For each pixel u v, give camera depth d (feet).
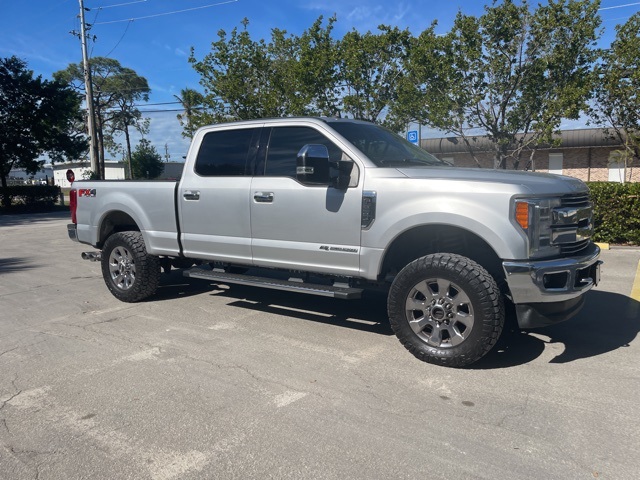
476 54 38.55
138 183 20.71
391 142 17.66
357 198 15.15
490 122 40.81
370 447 10.10
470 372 13.67
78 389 12.98
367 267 15.20
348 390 12.67
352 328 17.61
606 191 33.04
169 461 9.76
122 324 18.43
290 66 51.72
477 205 13.39
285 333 17.12
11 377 13.82
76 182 23.16
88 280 26.58
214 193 18.33
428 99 41.81
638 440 10.25
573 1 37.99
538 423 10.95
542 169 80.33
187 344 16.17
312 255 16.25
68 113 97.14
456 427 10.82
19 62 90.33
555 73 38.58
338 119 17.44
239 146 18.20
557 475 9.12
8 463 9.79
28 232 52.37
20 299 22.63
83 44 94.68
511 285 13.10
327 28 48.11
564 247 13.75
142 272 20.68
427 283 14.14
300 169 14.61
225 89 55.01
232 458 9.81
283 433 10.68
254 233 17.52
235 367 14.24
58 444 10.43
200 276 18.89
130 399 12.37
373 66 46.39
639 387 12.68
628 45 39.04
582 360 14.43
